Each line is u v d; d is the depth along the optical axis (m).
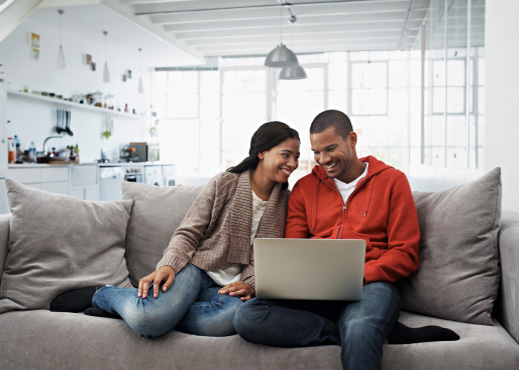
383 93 9.05
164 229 2.02
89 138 7.57
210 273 1.74
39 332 1.55
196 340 1.46
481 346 1.31
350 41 8.22
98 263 1.89
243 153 9.62
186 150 9.83
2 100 4.77
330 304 1.56
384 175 1.74
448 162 4.28
